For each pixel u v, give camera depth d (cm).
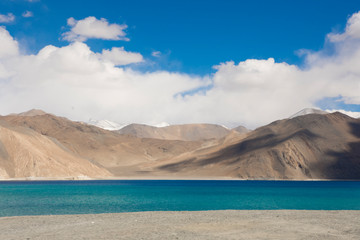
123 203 5878
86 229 2880
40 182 14862
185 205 5631
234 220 3372
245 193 8962
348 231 2783
